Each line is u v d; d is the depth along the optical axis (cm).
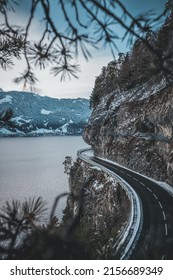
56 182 11881
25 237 354
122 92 9088
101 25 278
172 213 3488
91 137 9588
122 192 4991
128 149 6706
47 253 223
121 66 9256
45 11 298
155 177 5288
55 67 311
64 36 302
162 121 5053
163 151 5288
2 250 345
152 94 5975
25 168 16575
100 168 6688
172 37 305
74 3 283
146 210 3653
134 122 6675
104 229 4475
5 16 328
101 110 9906
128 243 2598
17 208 376
